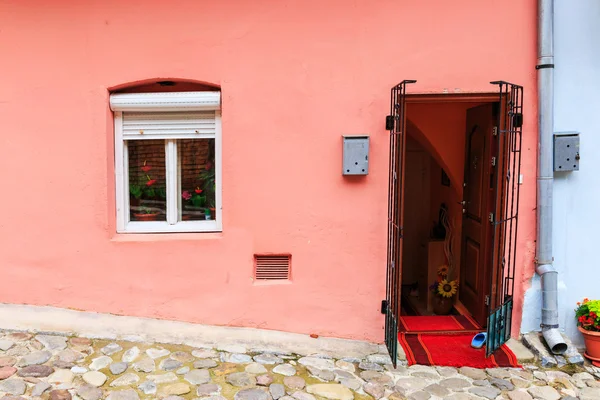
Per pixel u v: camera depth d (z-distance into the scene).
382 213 4.55
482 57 4.47
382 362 4.28
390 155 4.37
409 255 7.48
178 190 4.75
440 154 5.69
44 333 4.27
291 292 4.59
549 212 4.50
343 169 4.43
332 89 4.46
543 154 4.48
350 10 4.41
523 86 4.50
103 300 4.57
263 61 4.43
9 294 4.59
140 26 4.40
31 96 4.45
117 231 4.66
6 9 4.39
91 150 4.47
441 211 6.68
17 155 4.49
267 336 4.52
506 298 4.44
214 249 4.55
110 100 4.46
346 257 4.57
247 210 4.53
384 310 4.57
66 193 4.50
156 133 4.63
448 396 3.75
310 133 4.48
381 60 4.45
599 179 4.62
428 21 4.44
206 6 4.39
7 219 4.54
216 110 4.57
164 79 4.46
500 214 4.52
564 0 4.51
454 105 5.45
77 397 3.45
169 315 4.58
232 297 4.58
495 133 4.72
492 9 4.45
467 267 5.55
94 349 4.12
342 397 3.67
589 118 4.58
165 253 4.54
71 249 4.54
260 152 4.49
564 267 4.66
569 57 4.55
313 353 4.37
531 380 4.03
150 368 3.90
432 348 4.52
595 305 4.40
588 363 4.37
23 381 3.57
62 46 4.41
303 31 4.42
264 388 3.72
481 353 4.44
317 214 4.54
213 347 4.32
